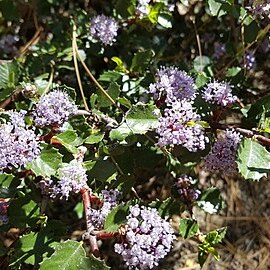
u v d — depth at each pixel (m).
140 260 0.17
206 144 0.22
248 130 0.21
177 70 0.22
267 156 0.20
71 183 0.20
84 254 0.18
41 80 0.24
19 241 0.20
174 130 0.20
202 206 0.24
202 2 0.29
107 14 0.29
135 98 0.24
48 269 0.18
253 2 0.23
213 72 0.26
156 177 0.28
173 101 0.21
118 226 0.18
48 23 0.27
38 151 0.19
